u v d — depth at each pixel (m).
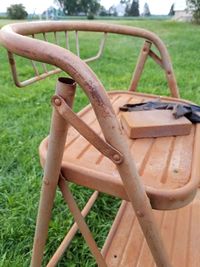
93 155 0.65
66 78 0.51
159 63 1.01
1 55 3.45
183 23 6.52
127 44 4.22
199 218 1.06
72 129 0.75
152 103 0.87
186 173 0.60
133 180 0.51
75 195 1.25
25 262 0.98
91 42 4.20
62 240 1.04
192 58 3.35
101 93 0.47
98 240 1.07
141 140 0.71
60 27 0.83
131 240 0.99
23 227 1.10
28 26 0.68
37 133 1.75
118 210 1.15
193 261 0.91
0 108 2.10
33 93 2.36
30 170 1.43
